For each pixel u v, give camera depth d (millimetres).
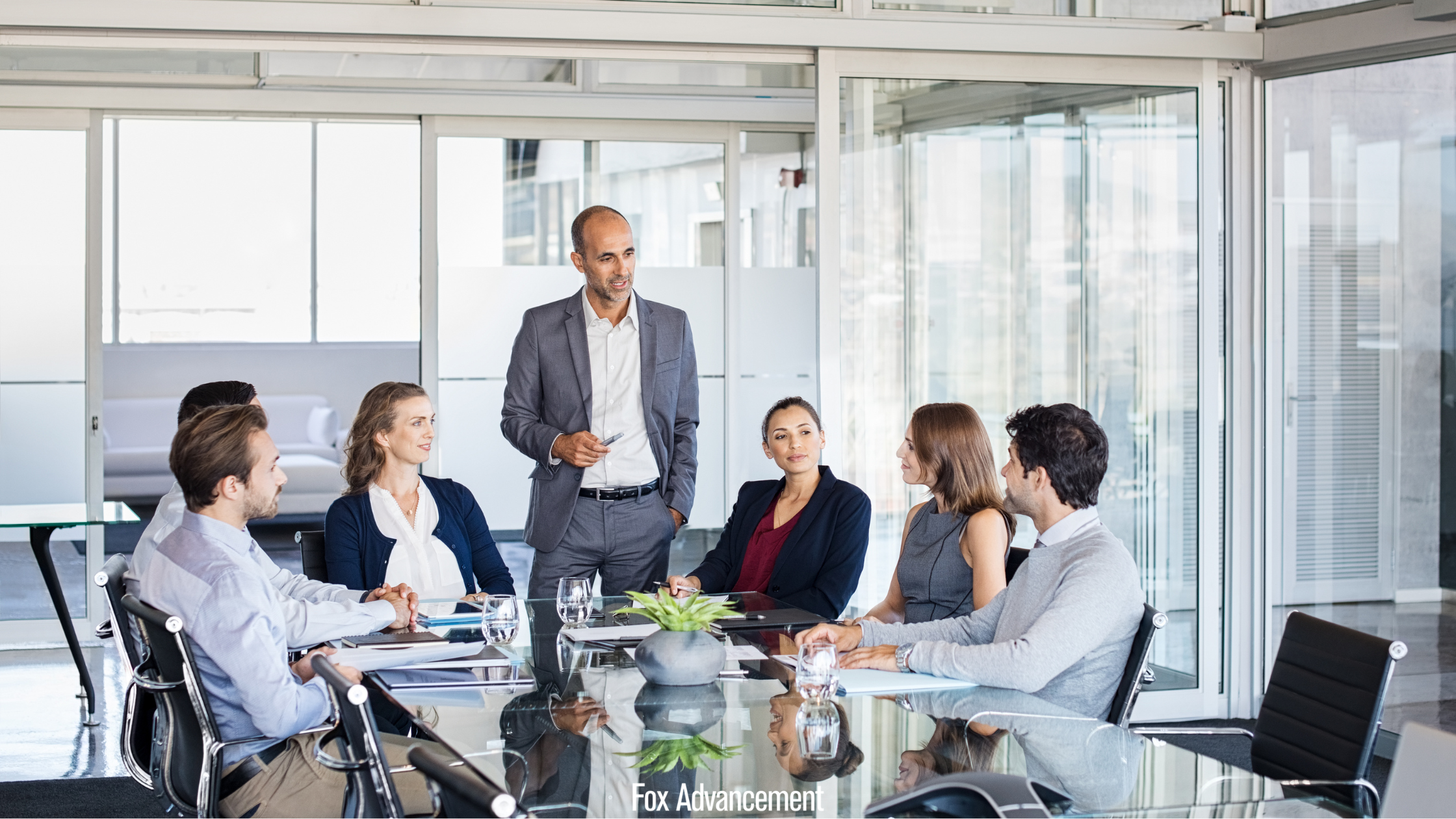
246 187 10945
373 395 3475
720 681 2381
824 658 2158
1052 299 4555
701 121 6168
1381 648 2154
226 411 2506
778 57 4293
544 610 3133
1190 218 4664
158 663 2426
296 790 2367
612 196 6109
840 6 4262
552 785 1783
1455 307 4367
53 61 5402
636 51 4207
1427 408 4461
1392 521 4566
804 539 3455
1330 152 4602
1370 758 2117
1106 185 4582
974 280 4461
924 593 3178
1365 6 4309
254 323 11008
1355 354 4594
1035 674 2379
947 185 4422
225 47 4023
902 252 4371
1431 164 4387
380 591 2998
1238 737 4500
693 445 4117
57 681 5262
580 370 3953
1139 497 4672
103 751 4227
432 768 1521
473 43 4129
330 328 11117
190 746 2457
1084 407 4594
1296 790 1910
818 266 4301
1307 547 4723
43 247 6023
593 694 2279
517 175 5996
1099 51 4434
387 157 11125
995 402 4504
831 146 4285
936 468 3137
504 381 6004
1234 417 4699
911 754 1962
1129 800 1811
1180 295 4672
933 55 4363
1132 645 2479
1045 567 2566
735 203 6234
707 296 6246
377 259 11148
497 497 6008
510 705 2203
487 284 5980
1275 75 4641
